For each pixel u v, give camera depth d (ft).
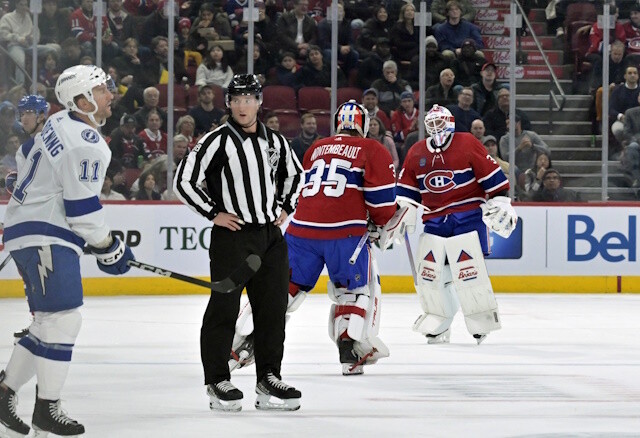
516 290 83.15
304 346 51.16
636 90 86.07
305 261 42.37
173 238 79.46
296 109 85.15
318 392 37.76
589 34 89.81
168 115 80.53
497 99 84.64
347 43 86.02
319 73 85.30
